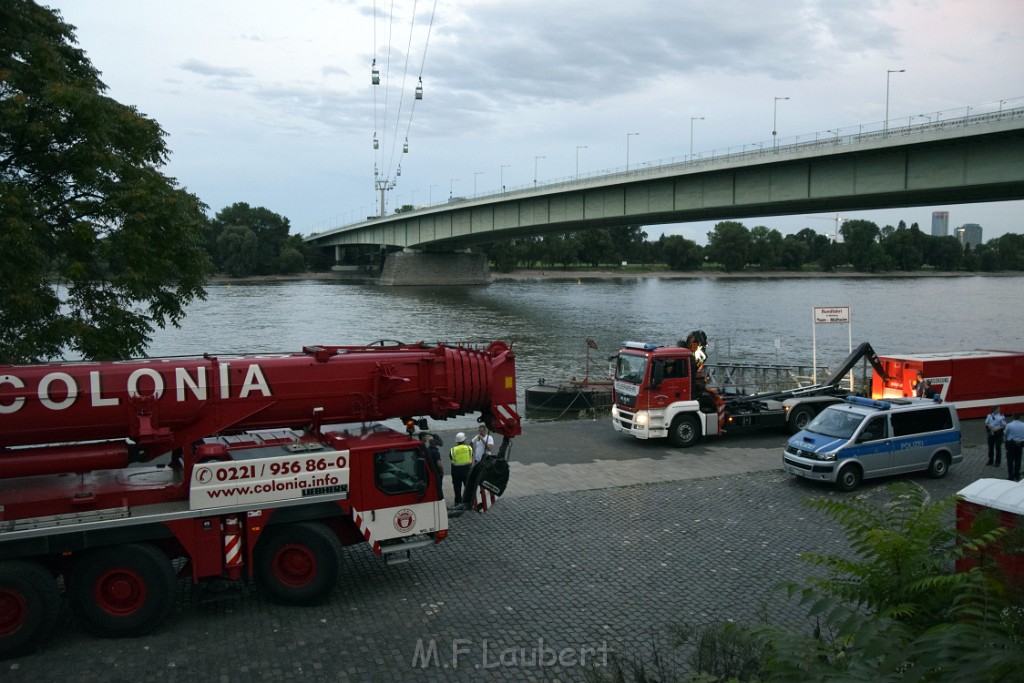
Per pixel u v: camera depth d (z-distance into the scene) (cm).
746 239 18125
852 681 418
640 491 1716
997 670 384
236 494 1027
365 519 1107
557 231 8712
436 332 6438
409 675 879
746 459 2066
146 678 866
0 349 1698
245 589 1139
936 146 3759
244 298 10269
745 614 1057
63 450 1032
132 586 967
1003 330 7031
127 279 1831
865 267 18462
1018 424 1823
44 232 1686
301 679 866
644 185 5981
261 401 1138
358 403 1202
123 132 1958
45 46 1784
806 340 6303
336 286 13288
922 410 1862
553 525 1463
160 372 1081
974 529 606
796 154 4353
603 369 4681
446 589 1145
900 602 564
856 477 1756
